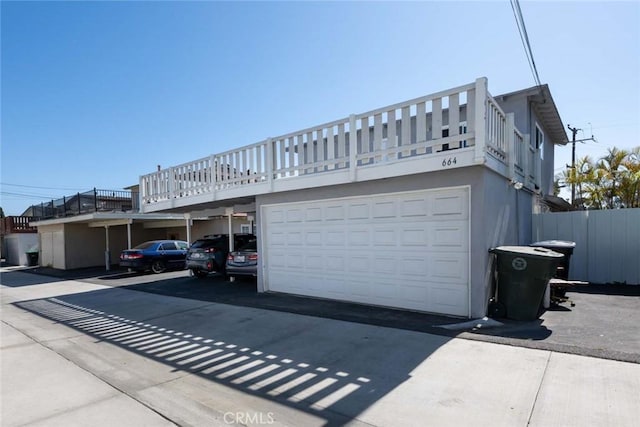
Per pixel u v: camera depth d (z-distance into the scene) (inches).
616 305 278.5
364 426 124.3
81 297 431.8
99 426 133.0
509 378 153.2
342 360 184.1
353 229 311.7
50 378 180.9
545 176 586.6
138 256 628.1
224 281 494.6
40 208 940.0
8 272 827.4
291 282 364.2
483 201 241.6
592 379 148.8
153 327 271.6
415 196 274.8
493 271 262.2
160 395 156.5
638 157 607.2
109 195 815.7
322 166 321.1
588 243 391.2
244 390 157.5
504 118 292.0
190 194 450.9
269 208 382.6
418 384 152.4
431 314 263.1
